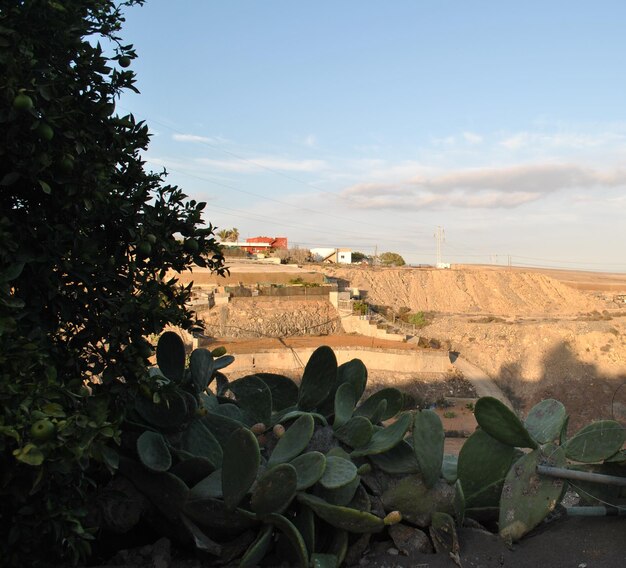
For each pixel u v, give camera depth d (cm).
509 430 521
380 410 616
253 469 456
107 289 491
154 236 512
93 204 462
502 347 5609
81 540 421
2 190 457
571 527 507
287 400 660
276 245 11288
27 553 432
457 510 497
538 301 7700
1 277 387
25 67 396
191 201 555
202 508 478
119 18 500
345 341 5266
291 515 495
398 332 5709
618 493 522
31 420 367
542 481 500
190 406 554
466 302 7462
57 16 438
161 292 545
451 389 4806
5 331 374
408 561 482
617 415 4700
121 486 510
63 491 417
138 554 497
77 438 392
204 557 492
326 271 7825
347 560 485
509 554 479
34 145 407
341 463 499
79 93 479
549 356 5406
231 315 5444
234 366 4488
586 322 6044
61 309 462
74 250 446
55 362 464
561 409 555
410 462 548
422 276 7988
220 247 569
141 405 544
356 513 460
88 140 465
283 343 4959
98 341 493
